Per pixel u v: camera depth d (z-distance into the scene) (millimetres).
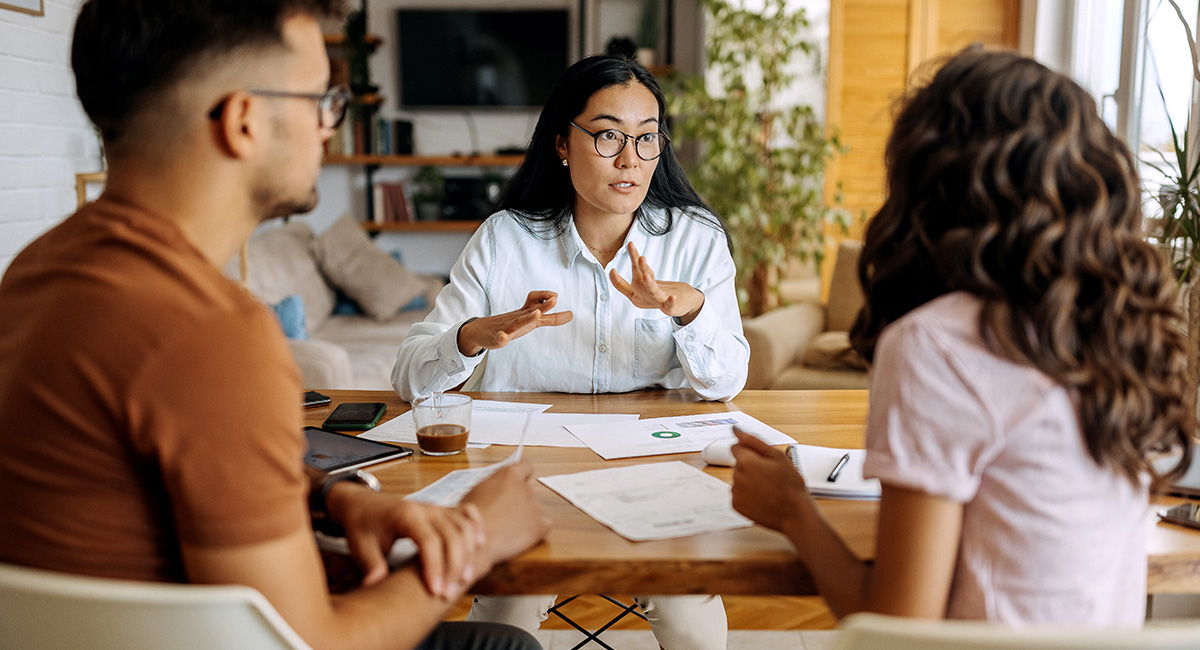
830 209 4574
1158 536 980
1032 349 734
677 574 936
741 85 4766
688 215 1782
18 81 2740
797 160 4648
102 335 681
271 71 768
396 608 820
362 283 4566
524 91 5805
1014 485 748
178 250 723
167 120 747
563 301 1743
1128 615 813
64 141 3016
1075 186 750
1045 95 766
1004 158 752
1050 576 751
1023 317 744
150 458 689
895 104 899
